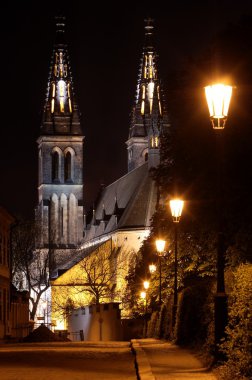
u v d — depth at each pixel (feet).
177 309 132.05
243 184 126.72
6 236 260.62
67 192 632.79
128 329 260.83
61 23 646.74
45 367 94.43
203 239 150.10
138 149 651.66
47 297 524.11
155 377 73.05
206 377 71.92
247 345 66.90
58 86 641.81
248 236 127.54
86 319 336.29
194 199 144.05
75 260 575.79
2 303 248.52
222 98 75.66
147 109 654.94
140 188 505.66
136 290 313.73
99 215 603.26
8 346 160.66
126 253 488.85
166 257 200.23
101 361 103.71
